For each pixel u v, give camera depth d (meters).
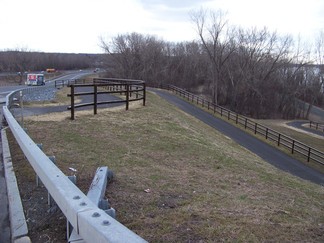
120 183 5.24
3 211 4.24
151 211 4.22
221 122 25.89
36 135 8.62
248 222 4.13
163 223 3.88
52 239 3.33
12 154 6.82
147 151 8.06
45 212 3.97
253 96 53.81
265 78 54.19
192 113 28.33
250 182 6.71
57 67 132.75
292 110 57.06
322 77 62.56
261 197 5.55
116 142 8.52
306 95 62.00
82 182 5.01
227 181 6.42
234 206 4.74
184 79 65.00
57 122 10.80
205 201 4.81
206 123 24.75
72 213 2.57
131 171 6.06
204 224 3.92
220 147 12.21
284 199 5.74
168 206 4.46
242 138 21.33
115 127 10.55
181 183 5.69
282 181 8.12
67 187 3.01
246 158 12.21
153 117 13.91
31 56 111.12
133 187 5.12
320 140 28.83
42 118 11.55
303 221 4.52
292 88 56.66
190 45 66.88
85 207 2.54
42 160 4.00
